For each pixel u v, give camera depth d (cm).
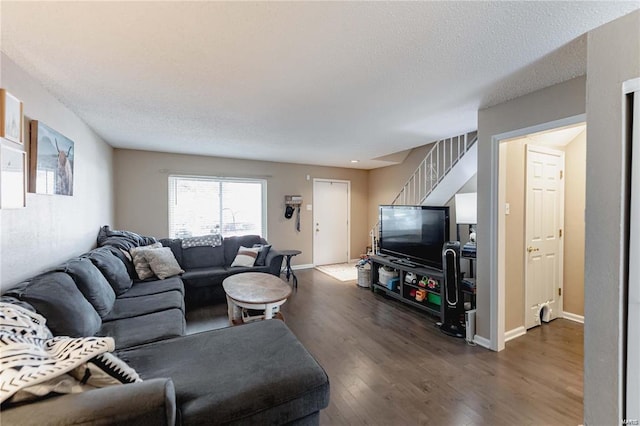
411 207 384
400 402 187
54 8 125
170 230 480
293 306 375
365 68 186
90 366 107
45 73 189
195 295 375
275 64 181
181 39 152
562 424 169
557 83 210
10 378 88
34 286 162
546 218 317
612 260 127
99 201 350
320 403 141
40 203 198
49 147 211
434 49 163
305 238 611
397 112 274
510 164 280
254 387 132
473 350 258
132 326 203
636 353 120
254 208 559
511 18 135
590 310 134
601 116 131
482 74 195
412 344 270
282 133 352
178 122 303
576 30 145
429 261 350
